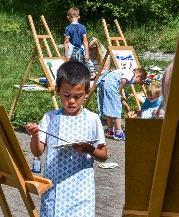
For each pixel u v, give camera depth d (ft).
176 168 7.41
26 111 33.86
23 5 76.79
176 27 68.64
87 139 12.69
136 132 7.41
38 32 69.41
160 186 7.42
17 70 46.96
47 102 36.14
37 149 12.73
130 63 33.01
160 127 7.32
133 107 34.73
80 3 71.15
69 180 12.54
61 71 12.71
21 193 10.78
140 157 7.53
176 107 6.83
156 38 64.69
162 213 7.75
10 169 10.60
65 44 43.24
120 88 29.60
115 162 24.82
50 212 12.60
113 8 69.87
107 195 20.52
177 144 7.22
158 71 40.91
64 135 12.67
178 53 6.49
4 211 11.70
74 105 12.66
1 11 75.25
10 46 57.06
